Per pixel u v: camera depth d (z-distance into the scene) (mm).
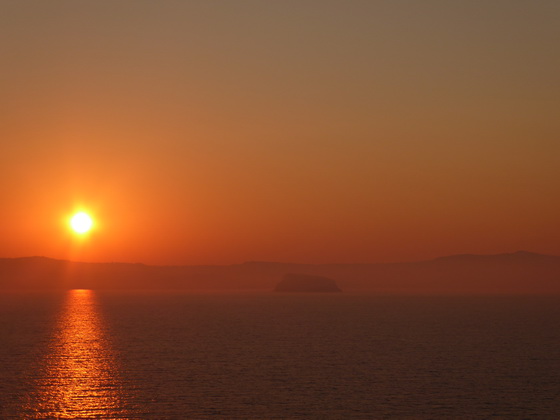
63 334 154125
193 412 70062
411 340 139875
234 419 67375
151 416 68375
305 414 69500
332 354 115500
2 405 72625
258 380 87875
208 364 102438
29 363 103625
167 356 112625
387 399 76312
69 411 70250
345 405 73312
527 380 88312
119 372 94188
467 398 77000
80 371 95062
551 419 68062
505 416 69125
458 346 128500
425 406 73125
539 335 151000
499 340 139750
